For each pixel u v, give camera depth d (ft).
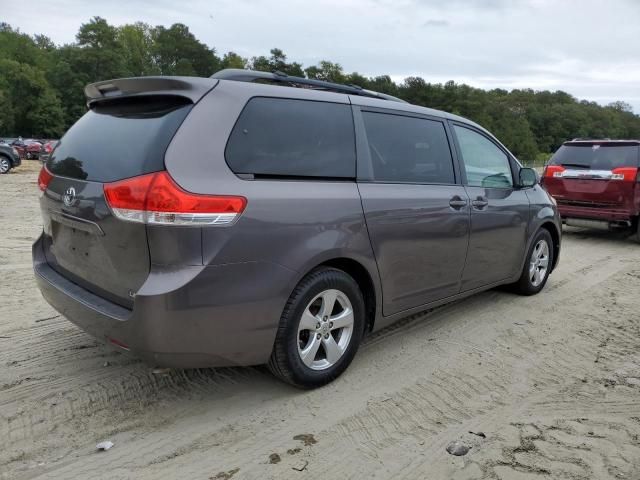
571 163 30.60
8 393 10.49
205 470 8.45
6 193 45.91
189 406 10.32
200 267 8.67
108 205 8.95
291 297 10.02
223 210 8.82
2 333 13.39
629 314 16.70
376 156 11.84
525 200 16.78
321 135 10.81
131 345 8.90
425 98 331.77
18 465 8.39
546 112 399.65
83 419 9.73
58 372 11.44
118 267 9.16
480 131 15.58
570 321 15.87
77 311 9.83
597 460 8.95
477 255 14.58
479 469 8.65
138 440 9.18
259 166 9.61
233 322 9.16
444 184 13.56
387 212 11.54
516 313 16.43
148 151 8.83
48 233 11.39
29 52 313.12
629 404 10.85
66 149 10.82
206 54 376.48
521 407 10.65
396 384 11.46
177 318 8.60
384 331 14.60
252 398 10.69
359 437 9.46
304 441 9.30
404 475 8.46
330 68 299.17
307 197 10.07
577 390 11.43
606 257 25.98
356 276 11.60
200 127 9.02
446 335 14.40
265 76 10.94
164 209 8.42
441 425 9.92
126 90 10.15
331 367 11.07
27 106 270.87
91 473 8.28
